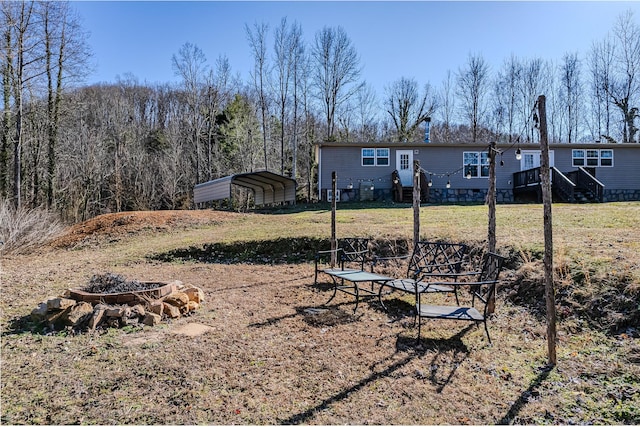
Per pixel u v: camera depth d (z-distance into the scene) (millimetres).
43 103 19250
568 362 3287
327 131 30672
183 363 3312
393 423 2465
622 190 17984
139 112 35406
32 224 11320
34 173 20719
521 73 33062
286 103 27562
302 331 4125
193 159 29500
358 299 5207
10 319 4430
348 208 15016
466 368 3242
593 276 4477
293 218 12562
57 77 19219
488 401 2730
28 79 17141
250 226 11453
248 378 3055
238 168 28641
